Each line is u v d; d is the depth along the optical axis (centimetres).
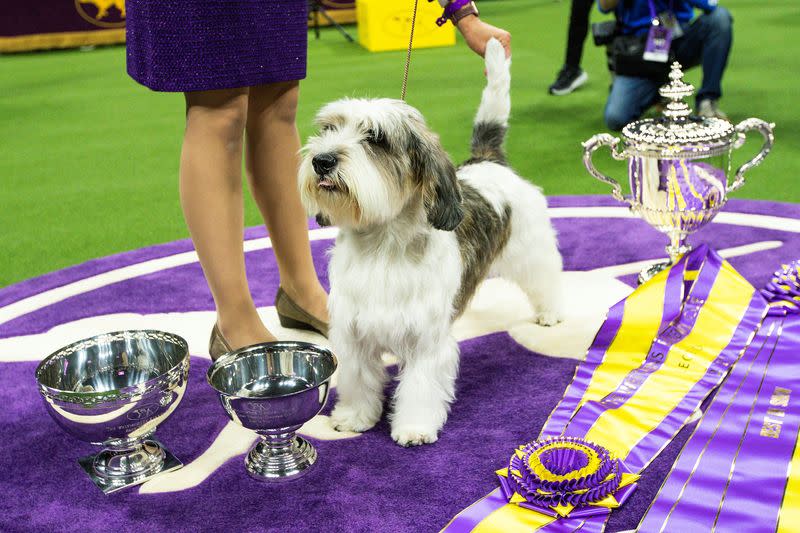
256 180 305
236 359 257
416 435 248
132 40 279
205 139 270
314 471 240
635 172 342
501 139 319
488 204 288
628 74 590
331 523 215
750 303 300
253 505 225
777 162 501
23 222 482
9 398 287
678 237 354
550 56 891
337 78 848
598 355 285
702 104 598
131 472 241
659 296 301
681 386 265
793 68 749
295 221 311
